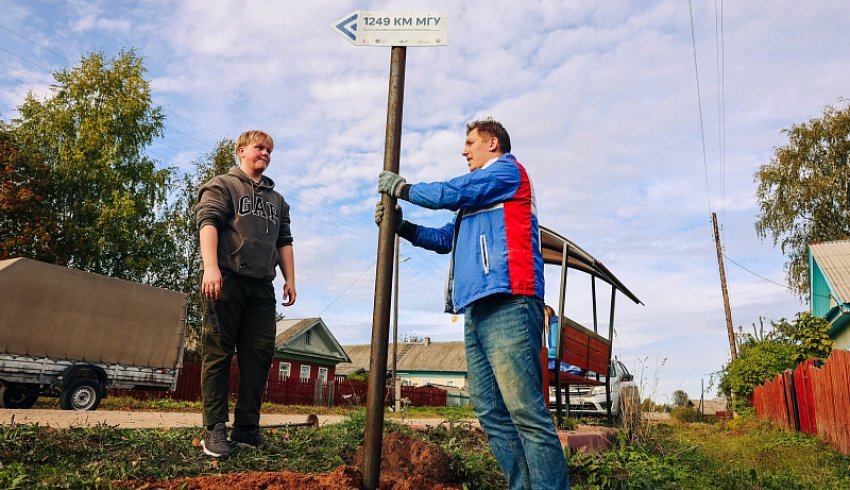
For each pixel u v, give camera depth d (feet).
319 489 9.45
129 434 13.12
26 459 10.68
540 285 9.23
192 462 11.18
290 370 119.44
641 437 22.40
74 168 88.12
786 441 31.78
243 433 12.47
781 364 64.18
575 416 36.47
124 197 88.74
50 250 82.58
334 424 17.40
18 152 83.66
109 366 40.78
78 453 11.28
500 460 9.98
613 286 26.50
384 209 9.89
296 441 13.76
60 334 37.96
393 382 90.27
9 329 35.19
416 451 12.39
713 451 26.66
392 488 10.85
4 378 34.76
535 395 8.96
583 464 14.51
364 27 10.65
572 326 21.75
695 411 74.54
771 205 90.94
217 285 11.50
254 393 12.58
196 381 70.79
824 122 90.89
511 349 8.95
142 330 43.42
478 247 9.34
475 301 9.28
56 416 21.36
